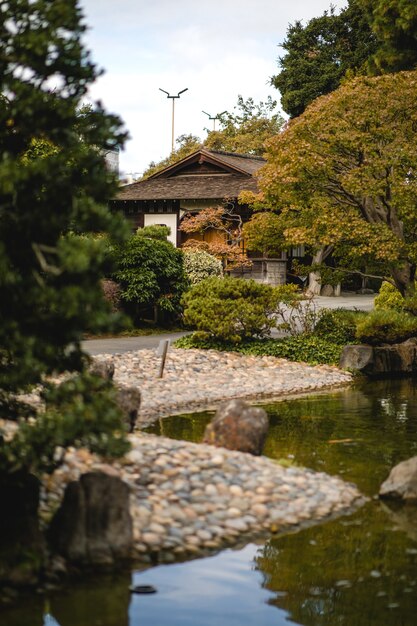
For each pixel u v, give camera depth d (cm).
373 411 1370
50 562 641
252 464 893
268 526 755
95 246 539
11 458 596
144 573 647
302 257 3747
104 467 808
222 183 3694
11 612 575
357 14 4181
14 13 632
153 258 2295
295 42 4344
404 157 1823
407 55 2914
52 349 582
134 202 3791
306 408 1389
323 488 865
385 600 624
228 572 659
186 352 1830
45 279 619
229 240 3384
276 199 2028
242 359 1803
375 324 1855
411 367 1883
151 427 1177
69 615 575
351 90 1892
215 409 1348
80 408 582
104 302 573
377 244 1847
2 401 721
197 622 573
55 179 597
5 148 687
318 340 1911
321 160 1855
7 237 601
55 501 729
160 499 765
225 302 1878
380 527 772
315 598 620
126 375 1573
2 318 577
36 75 643
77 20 631
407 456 1045
